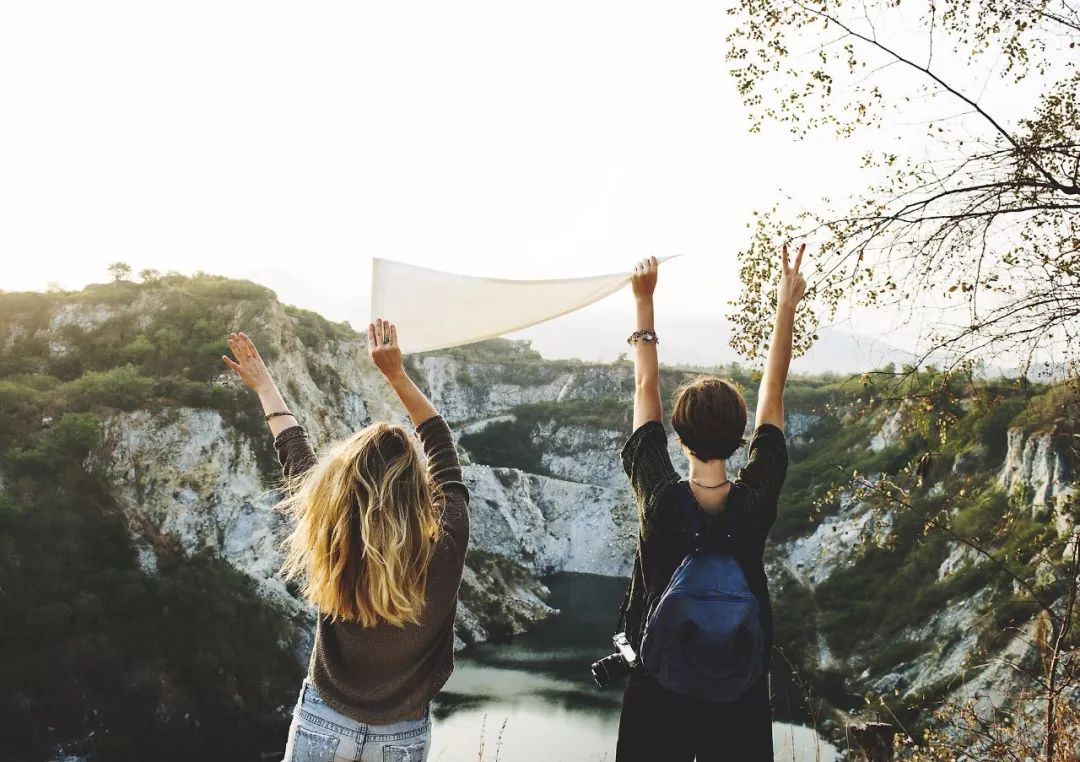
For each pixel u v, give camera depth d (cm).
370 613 204
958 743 545
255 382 276
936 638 5269
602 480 14212
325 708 216
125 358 7875
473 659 6700
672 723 225
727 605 206
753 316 759
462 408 16312
